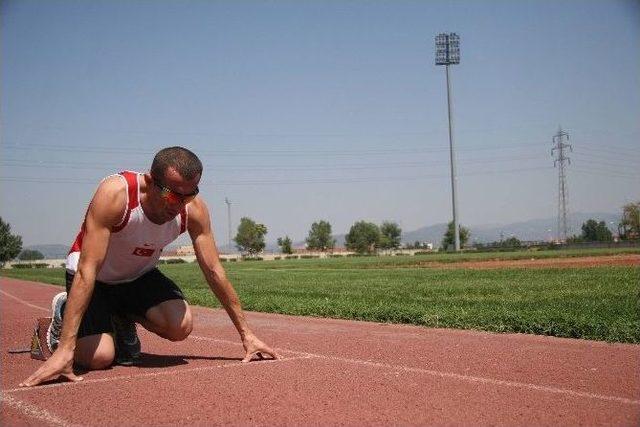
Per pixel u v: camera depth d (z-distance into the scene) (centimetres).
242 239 10381
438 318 824
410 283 1886
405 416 366
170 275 3231
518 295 1251
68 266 531
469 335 722
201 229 527
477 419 359
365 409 382
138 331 829
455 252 7094
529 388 436
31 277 3384
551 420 355
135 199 477
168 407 390
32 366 551
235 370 511
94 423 358
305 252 12456
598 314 792
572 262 3347
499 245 9919
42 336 583
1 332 848
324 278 2448
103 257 474
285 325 875
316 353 602
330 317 973
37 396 423
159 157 461
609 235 10275
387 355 583
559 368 507
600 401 399
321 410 380
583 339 668
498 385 447
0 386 460
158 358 590
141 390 438
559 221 10700
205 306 1255
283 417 365
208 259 534
